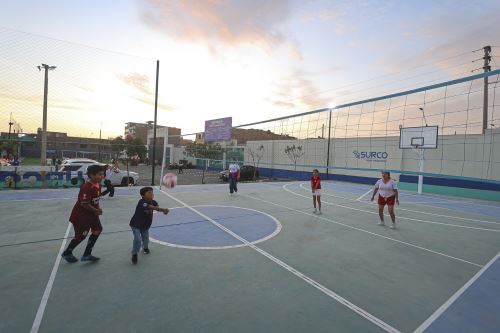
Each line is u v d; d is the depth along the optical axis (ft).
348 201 38.27
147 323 9.37
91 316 9.67
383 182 24.16
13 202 29.37
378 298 11.71
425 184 57.47
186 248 17.06
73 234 19.07
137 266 14.11
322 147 82.53
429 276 14.20
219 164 111.96
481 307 11.27
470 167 52.85
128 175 48.32
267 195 41.34
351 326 9.64
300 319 9.95
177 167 117.70
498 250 18.89
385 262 15.94
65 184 42.98
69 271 13.26
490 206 40.19
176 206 30.22
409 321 10.09
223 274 13.52
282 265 14.93
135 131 188.96
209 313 10.10
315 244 18.79
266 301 11.10
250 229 21.97
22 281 12.11
